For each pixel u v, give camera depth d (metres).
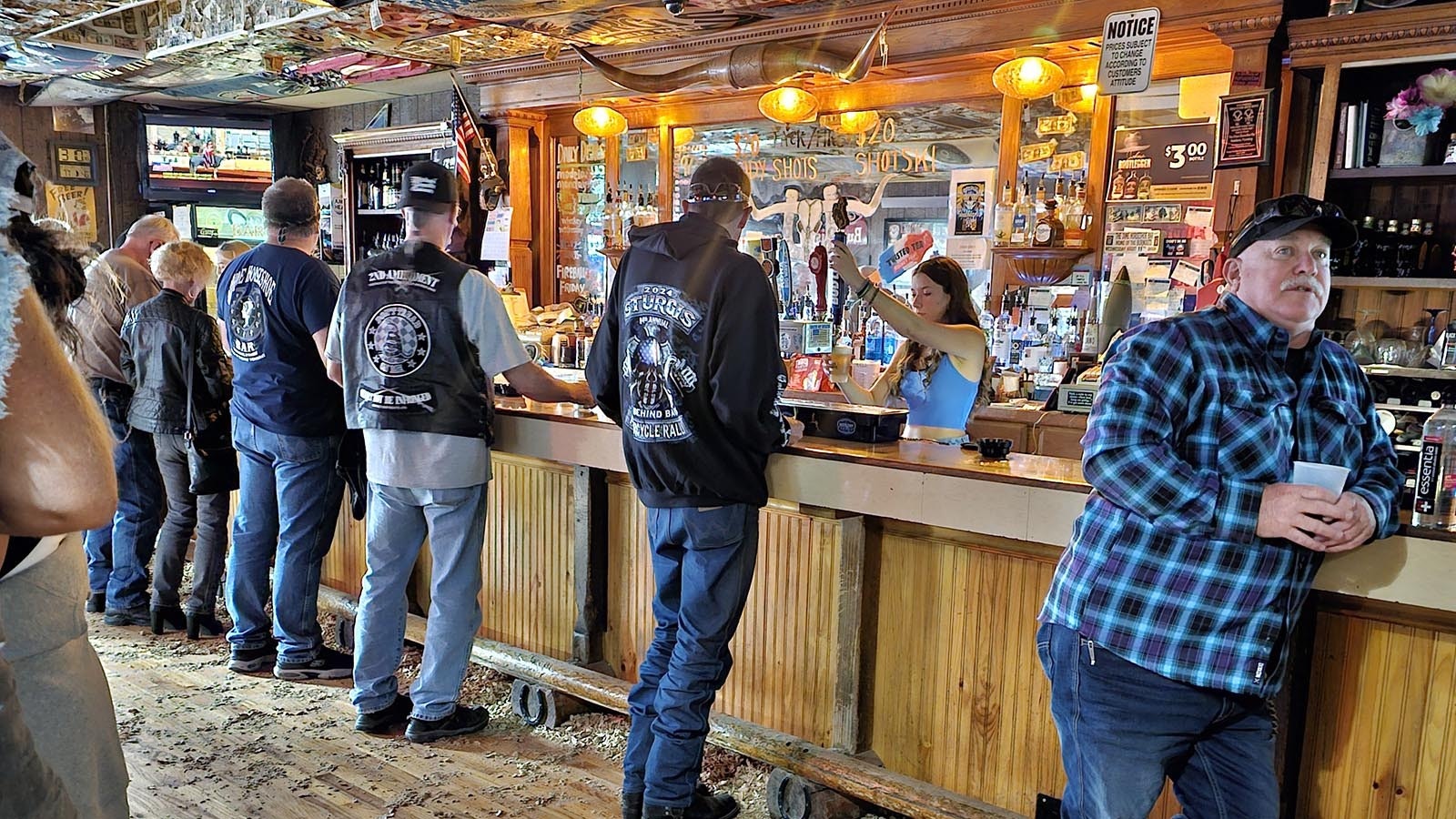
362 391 2.90
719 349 2.25
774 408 2.36
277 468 3.37
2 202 1.07
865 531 2.62
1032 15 4.20
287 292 3.19
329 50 5.59
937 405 3.39
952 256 4.97
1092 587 1.75
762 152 5.56
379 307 2.85
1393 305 3.90
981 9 4.30
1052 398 4.09
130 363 3.84
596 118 5.78
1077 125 4.57
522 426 3.25
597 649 3.24
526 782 2.79
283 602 3.43
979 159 4.86
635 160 6.05
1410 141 3.55
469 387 2.88
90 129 7.93
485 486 3.02
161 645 3.81
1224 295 1.79
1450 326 3.73
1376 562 1.88
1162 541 1.68
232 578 3.52
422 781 2.78
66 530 1.08
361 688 3.07
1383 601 1.98
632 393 2.38
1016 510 2.23
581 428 3.06
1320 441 1.72
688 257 2.30
